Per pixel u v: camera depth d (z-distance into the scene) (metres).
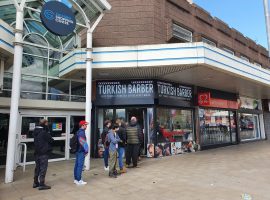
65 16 8.12
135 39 10.98
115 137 7.26
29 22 10.39
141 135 8.75
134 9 11.20
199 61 8.90
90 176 7.20
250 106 18.98
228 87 14.20
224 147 14.46
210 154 11.33
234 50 16.86
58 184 6.34
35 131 6.21
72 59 9.62
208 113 14.18
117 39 11.05
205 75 10.82
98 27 11.23
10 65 9.30
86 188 5.94
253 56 19.28
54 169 8.34
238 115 17.41
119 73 10.25
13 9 10.01
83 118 11.33
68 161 10.09
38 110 9.99
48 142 6.15
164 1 11.80
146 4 11.22
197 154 11.42
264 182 6.13
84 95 11.53
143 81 11.06
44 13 7.63
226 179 6.49
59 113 10.54
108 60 9.36
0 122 9.23
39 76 10.40
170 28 11.58
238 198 4.93
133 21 11.12
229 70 10.19
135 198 5.12
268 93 16.95
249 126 18.94
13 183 6.56
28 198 5.24
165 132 11.55
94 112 11.21
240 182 6.17
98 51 9.44
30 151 9.64
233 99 16.47
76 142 6.38
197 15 13.80
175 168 8.09
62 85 10.99
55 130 10.39
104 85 11.20
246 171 7.42
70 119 10.88
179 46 9.09
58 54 11.18
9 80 9.48
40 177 5.90
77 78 11.12
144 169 8.03
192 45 9.03
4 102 9.06
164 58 9.12
